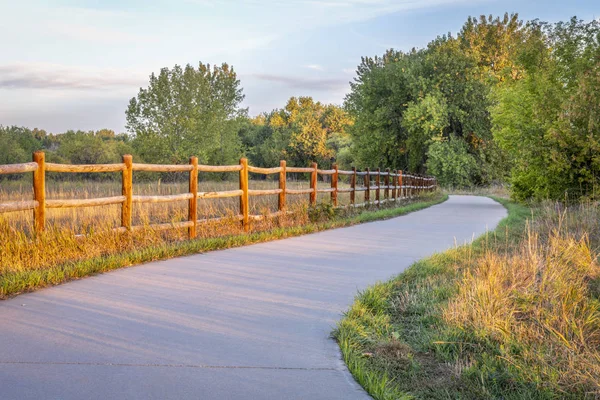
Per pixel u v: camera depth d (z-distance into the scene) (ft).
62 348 13.92
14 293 19.56
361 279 23.22
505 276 21.29
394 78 168.86
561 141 52.80
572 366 13.25
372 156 177.17
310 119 260.83
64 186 67.15
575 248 25.61
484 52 181.47
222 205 45.85
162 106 153.38
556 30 59.06
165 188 63.10
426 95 150.30
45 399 10.93
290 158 261.24
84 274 22.77
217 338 15.08
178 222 32.83
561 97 55.98
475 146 158.40
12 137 149.69
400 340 15.75
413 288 22.07
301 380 12.36
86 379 12.00
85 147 146.20
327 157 260.42
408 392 12.37
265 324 16.49
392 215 57.77
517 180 72.08
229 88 184.34
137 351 13.87
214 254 29.17
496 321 16.10
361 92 185.68
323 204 47.75
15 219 32.55
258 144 290.56
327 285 21.95
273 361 13.48
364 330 16.15
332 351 14.33
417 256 29.40
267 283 22.08
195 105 157.69
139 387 11.66
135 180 135.54
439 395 12.37
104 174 129.49
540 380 12.92
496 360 14.19
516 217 50.06
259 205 45.91
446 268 25.70
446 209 70.18
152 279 22.38
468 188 152.87
